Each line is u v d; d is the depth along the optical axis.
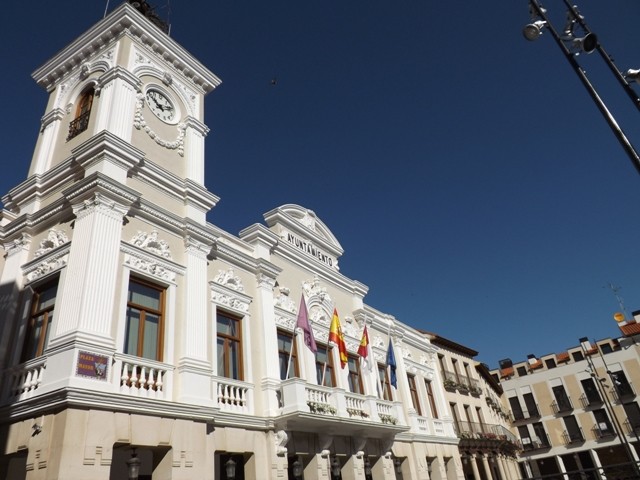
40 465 8.86
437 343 31.16
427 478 21.23
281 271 17.53
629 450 38.12
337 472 15.35
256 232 17.31
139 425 10.23
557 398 50.03
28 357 11.24
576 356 50.34
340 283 22.09
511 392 52.72
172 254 13.45
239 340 14.93
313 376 17.28
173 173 15.11
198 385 12.02
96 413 9.51
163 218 13.48
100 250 11.21
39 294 12.03
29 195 14.14
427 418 24.20
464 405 31.08
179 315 12.81
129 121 14.19
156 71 16.31
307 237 21.41
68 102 16.23
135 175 13.43
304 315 16.19
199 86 18.19
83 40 16.66
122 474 13.27
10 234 13.27
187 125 16.58
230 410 13.15
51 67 17.36
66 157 14.58
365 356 19.59
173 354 12.11
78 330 9.96
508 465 35.56
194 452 11.18
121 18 15.78
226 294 14.88
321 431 15.62
